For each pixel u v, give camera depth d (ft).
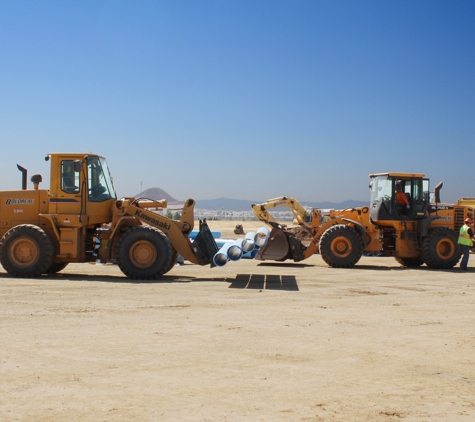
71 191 46.03
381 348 23.49
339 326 27.76
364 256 77.66
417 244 59.93
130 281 43.83
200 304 33.45
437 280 48.60
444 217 61.00
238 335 25.34
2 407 16.16
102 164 47.62
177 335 25.13
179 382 18.58
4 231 47.14
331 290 40.88
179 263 61.26
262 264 62.80
